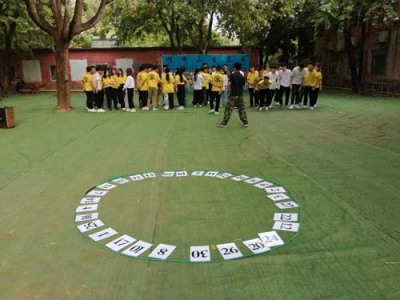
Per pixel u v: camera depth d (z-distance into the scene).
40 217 4.02
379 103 14.43
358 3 16.61
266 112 12.12
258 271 2.91
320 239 3.40
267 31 21.70
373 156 6.22
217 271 2.93
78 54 23.31
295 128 9.05
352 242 3.32
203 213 4.04
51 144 7.69
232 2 17.17
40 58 23.48
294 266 2.97
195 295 2.64
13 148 7.39
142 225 3.78
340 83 22.56
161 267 3.01
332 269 2.91
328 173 5.32
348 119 10.39
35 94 21.81
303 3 18.42
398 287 2.67
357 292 2.62
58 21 12.67
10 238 3.54
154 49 23.14
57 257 3.18
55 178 5.37
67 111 13.13
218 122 10.17
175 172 5.55
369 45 19.39
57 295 2.66
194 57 20.08
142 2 18.36
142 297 2.62
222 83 11.88
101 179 5.28
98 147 7.32
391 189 4.63
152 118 11.16
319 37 24.80
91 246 3.37
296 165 5.77
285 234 3.51
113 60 23.33
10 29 20.17
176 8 17.19
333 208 4.08
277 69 14.01
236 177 5.25
